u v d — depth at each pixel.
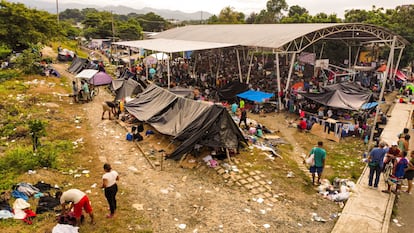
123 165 14.19
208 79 35.00
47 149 14.97
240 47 33.22
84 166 13.81
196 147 14.62
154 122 17.78
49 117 20.25
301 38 27.23
